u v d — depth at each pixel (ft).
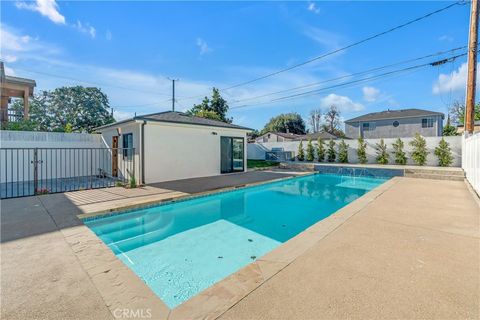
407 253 9.70
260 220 20.21
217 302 6.65
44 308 6.62
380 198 20.25
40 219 15.10
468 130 33.19
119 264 9.20
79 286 7.67
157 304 6.74
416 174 36.01
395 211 16.12
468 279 7.73
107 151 39.11
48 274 8.44
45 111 87.61
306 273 8.17
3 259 9.59
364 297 6.82
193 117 41.63
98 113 95.86
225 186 28.50
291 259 9.23
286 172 45.11
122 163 34.53
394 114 85.10
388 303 6.54
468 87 33.17
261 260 9.20
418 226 13.06
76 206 18.69
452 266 8.61
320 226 13.10
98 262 9.34
